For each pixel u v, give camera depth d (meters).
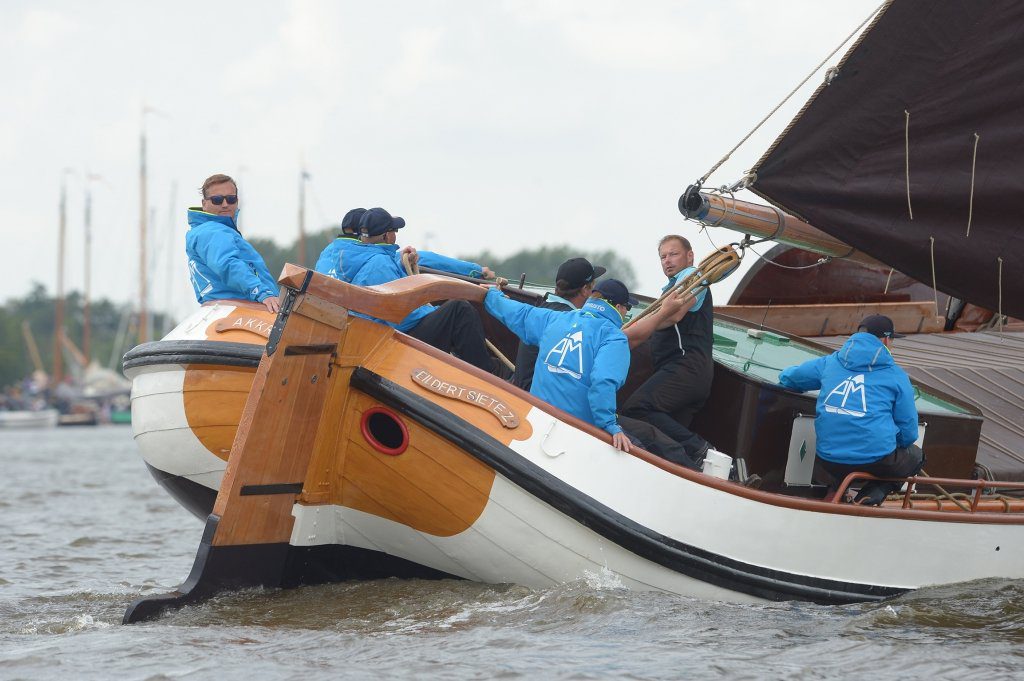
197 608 20.77
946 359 33.97
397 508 21.78
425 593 21.88
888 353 23.36
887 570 22.75
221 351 22.28
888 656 17.95
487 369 24.92
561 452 20.78
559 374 21.88
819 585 22.09
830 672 17.06
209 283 23.83
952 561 23.41
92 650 18.06
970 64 25.16
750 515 21.52
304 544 21.88
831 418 23.36
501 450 20.59
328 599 21.53
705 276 23.08
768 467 24.48
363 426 21.31
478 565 22.06
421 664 17.12
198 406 22.88
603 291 22.08
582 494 20.62
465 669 16.86
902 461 23.23
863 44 24.70
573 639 18.73
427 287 21.98
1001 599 22.28
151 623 20.09
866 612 21.36
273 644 18.38
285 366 20.44
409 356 21.34
